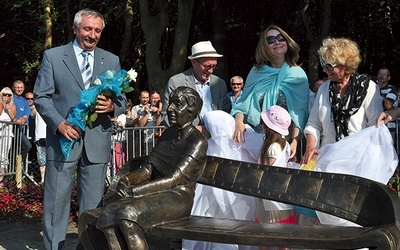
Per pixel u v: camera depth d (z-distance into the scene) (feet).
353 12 67.62
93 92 18.57
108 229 14.64
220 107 20.66
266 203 17.35
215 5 61.36
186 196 15.61
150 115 38.65
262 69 19.08
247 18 67.97
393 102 29.84
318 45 55.52
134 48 72.69
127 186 15.78
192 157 15.78
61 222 19.75
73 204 28.84
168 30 71.56
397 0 63.93
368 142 16.46
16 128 36.22
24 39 77.20
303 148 22.91
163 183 15.48
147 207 14.65
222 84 20.93
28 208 30.83
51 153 19.54
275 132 17.35
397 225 12.82
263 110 18.66
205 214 18.35
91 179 19.66
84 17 19.38
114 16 67.31
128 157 30.60
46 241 19.66
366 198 14.39
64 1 69.15
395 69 68.33
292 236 13.19
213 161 16.76
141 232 14.49
